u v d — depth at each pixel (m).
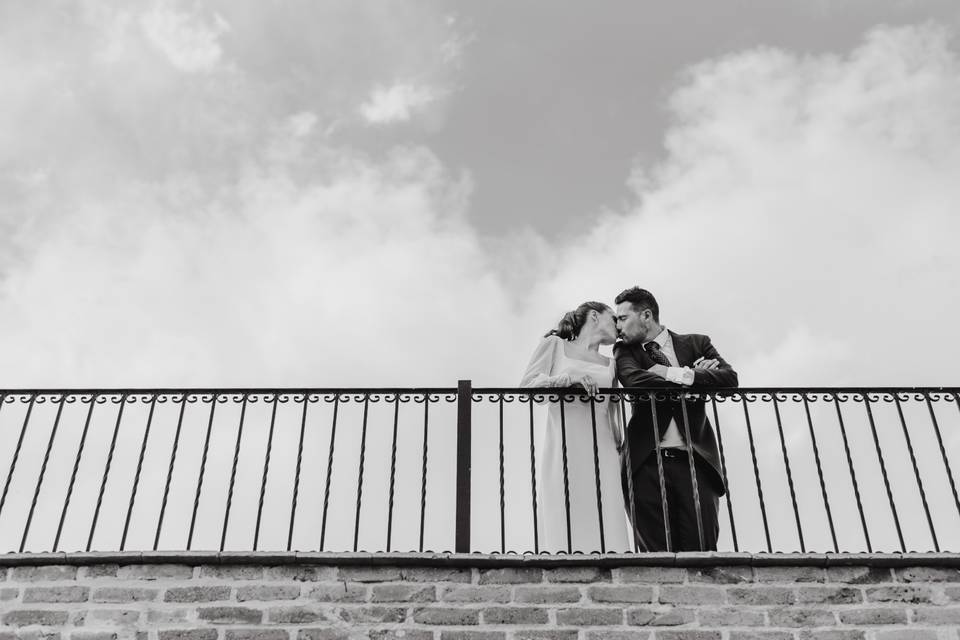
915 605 5.45
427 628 5.39
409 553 5.59
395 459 6.06
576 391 6.39
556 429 6.99
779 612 5.42
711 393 6.32
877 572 5.56
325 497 5.93
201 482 6.00
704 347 6.96
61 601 5.47
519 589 5.52
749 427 6.15
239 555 5.57
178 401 6.33
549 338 7.23
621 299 7.10
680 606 5.45
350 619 5.42
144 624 5.39
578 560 5.55
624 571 5.57
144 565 5.60
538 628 5.38
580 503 6.69
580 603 5.46
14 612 5.43
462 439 6.20
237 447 6.11
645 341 6.97
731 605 5.45
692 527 6.27
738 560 5.55
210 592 5.50
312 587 5.52
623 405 6.37
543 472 6.95
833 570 5.57
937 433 6.16
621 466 6.66
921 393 6.29
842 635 5.35
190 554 5.57
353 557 5.58
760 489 5.92
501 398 6.37
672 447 6.46
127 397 6.36
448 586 5.53
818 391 6.29
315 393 6.33
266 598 5.48
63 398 6.34
